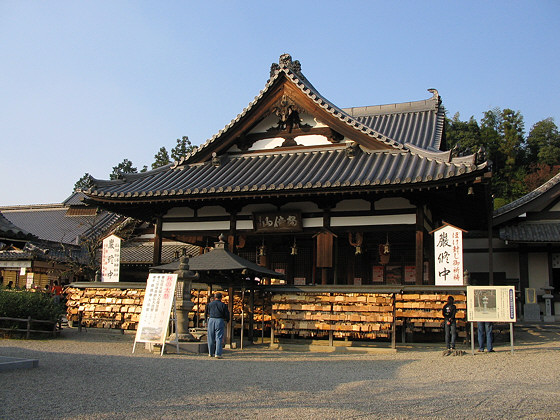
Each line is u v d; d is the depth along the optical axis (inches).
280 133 864.9
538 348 614.9
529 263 1155.3
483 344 588.7
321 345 651.5
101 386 339.3
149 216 925.2
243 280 660.7
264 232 786.2
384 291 627.8
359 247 761.0
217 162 848.9
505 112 2997.0
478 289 555.5
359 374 422.9
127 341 671.8
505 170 2741.1
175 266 628.4
